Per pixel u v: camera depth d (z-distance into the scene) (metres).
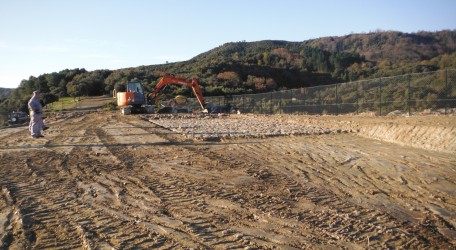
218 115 35.12
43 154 13.48
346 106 30.98
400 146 14.13
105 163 11.71
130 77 68.31
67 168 11.05
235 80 70.88
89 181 9.48
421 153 12.41
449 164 10.66
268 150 13.74
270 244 5.60
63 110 50.00
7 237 6.04
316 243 5.65
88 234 6.02
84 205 7.55
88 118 33.53
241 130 20.39
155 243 5.67
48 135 19.67
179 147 14.68
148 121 28.72
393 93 27.03
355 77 69.38
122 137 18.22
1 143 16.83
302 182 9.19
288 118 27.86
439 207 7.32
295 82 77.88
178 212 7.06
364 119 22.45
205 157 12.41
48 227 6.42
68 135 19.50
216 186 8.84
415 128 15.27
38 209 7.34
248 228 6.24
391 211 7.12
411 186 8.74
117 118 32.22
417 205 7.45
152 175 10.02
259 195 8.09
